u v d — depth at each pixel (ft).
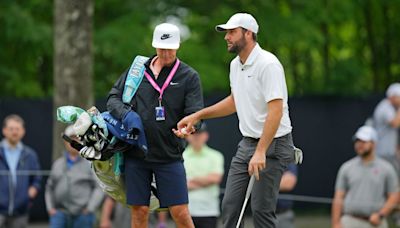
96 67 228.63
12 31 211.61
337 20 236.02
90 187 132.87
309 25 223.10
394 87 179.32
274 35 220.23
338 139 198.80
